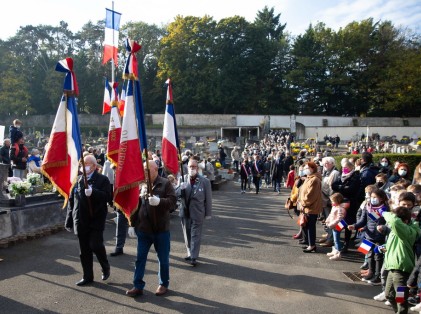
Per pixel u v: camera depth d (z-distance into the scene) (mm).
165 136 8641
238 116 63812
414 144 43156
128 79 6320
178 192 8055
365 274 7289
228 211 14812
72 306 5730
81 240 6504
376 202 6898
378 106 66375
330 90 64688
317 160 16656
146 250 6195
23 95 64375
